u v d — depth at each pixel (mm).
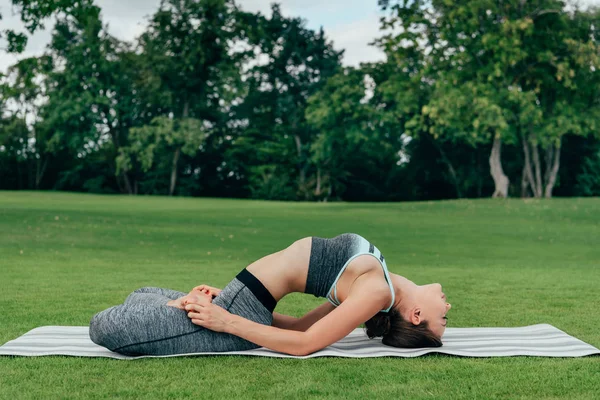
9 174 62000
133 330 3613
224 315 3672
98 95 56469
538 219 24469
